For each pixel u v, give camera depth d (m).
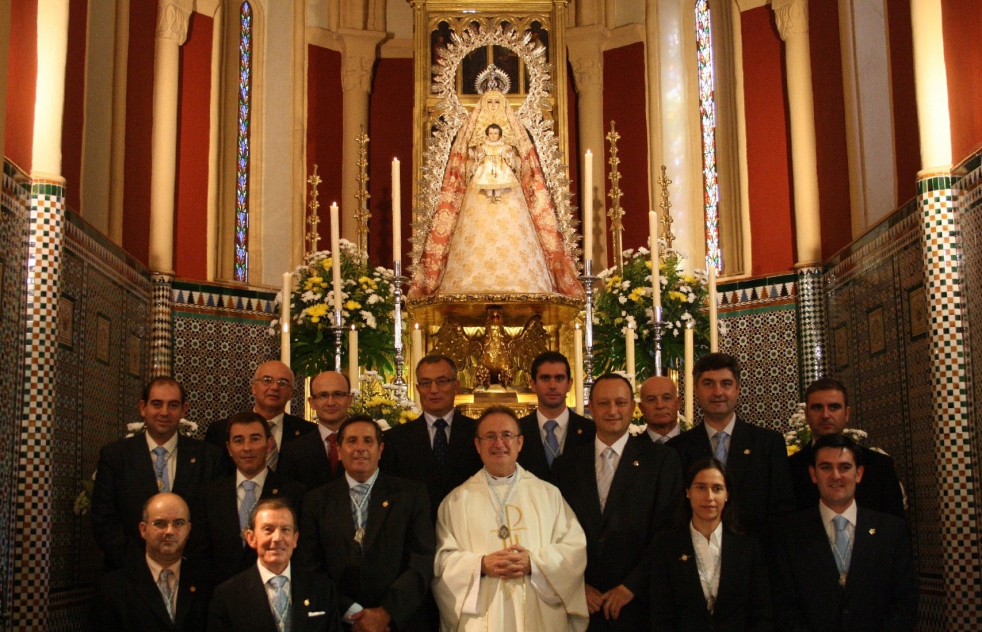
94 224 8.14
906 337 7.40
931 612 6.79
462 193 9.44
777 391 9.49
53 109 6.93
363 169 10.41
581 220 10.87
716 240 10.42
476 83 9.95
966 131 6.64
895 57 7.84
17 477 6.44
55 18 7.00
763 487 5.36
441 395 5.66
